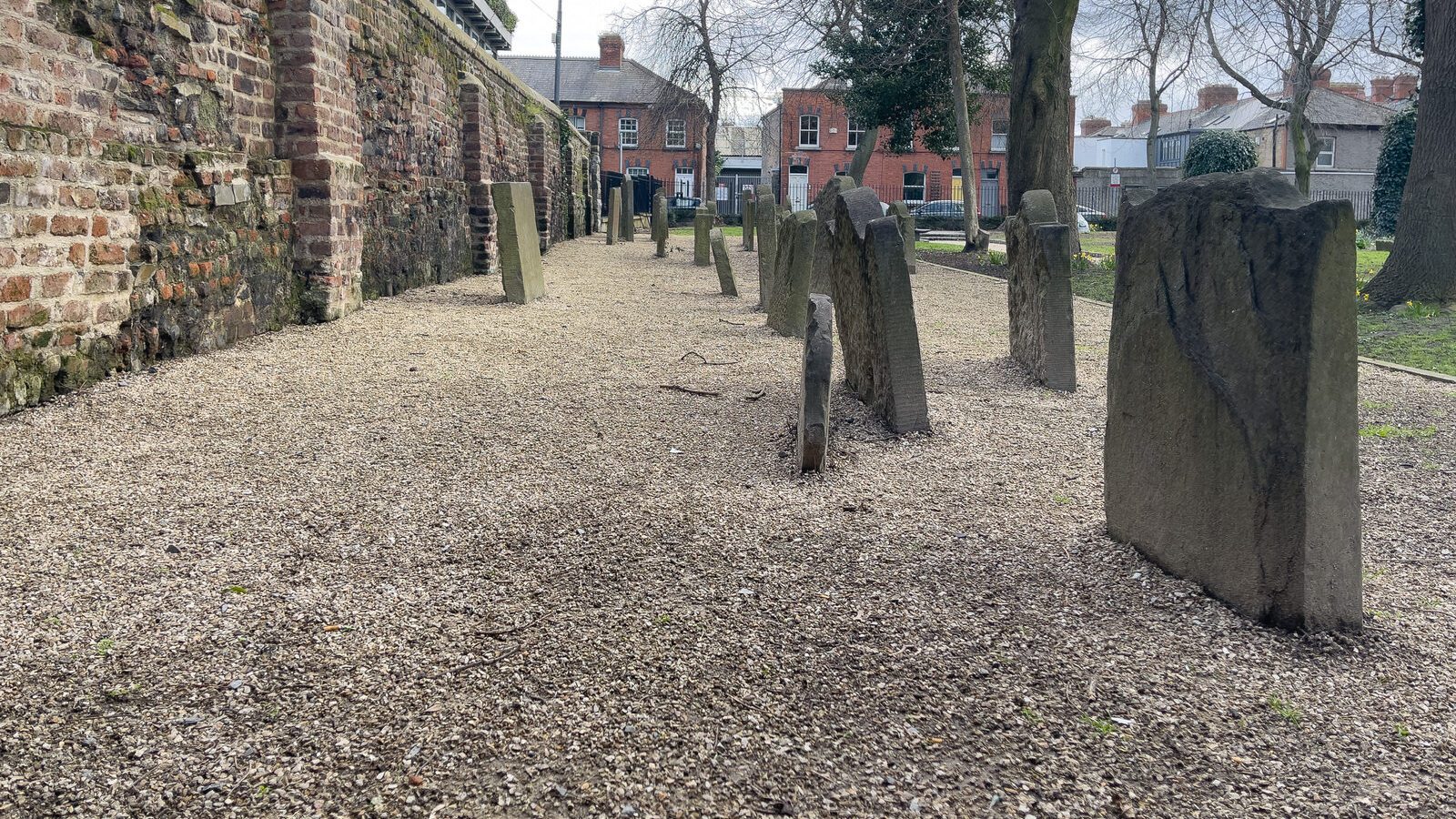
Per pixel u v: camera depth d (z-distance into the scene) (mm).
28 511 3465
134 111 5523
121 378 5375
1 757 2041
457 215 12656
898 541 3484
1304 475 2668
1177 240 3105
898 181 43500
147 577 2973
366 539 3363
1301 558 2701
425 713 2256
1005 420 5418
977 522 3697
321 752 2092
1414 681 2520
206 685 2354
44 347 4793
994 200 42469
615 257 18250
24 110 4594
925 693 2420
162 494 3719
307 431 4676
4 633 2572
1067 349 6289
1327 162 44062
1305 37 24688
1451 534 3646
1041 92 15953
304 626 2680
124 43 5402
